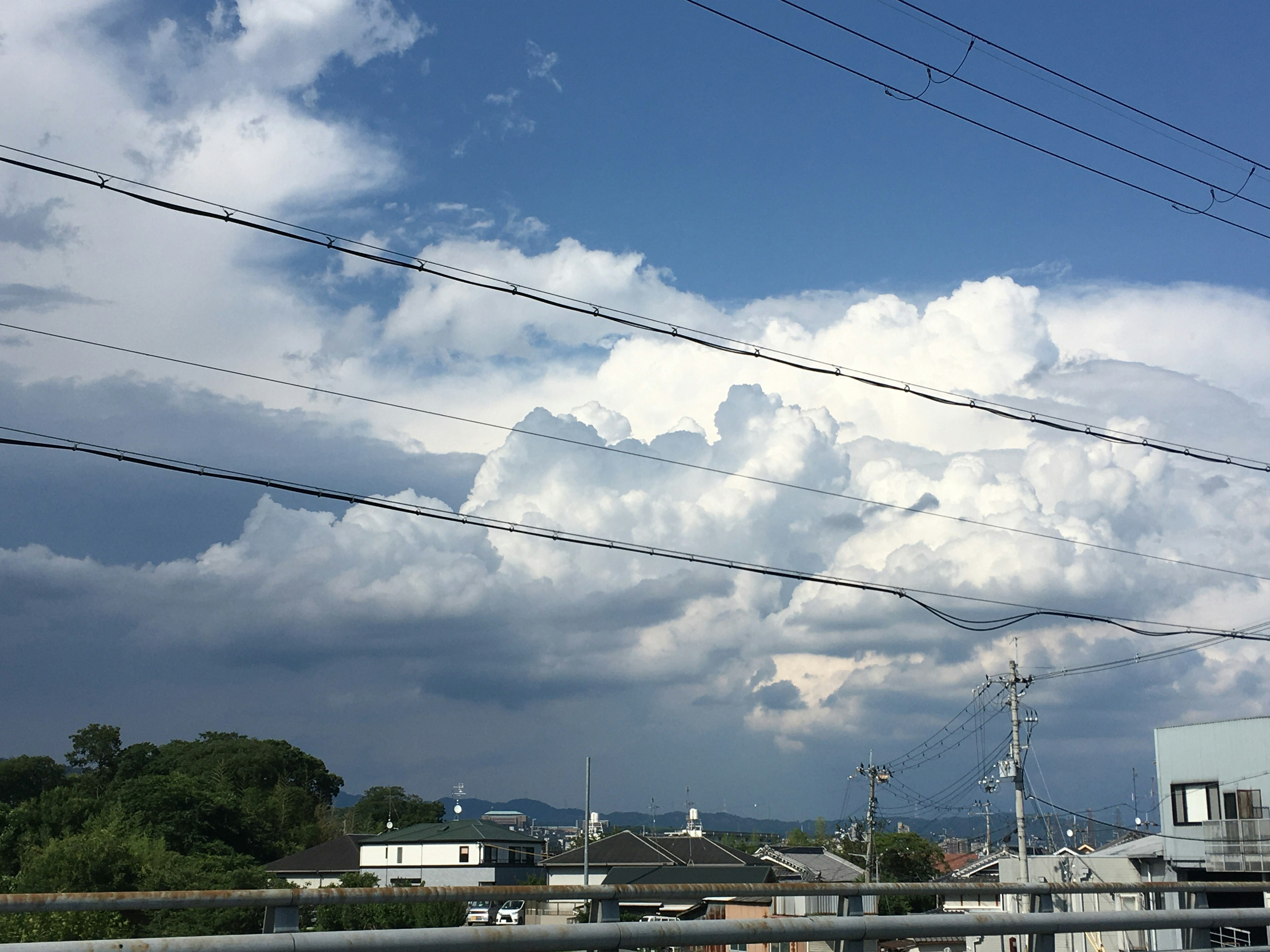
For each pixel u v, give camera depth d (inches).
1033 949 254.8
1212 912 277.3
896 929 233.3
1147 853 1555.1
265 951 182.5
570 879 2748.5
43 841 1883.6
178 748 3791.8
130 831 1609.3
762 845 3363.7
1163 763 1510.8
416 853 2783.0
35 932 580.4
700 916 961.5
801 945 323.9
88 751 3614.7
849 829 3385.8
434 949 194.2
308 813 3543.3
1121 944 892.0
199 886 1288.1
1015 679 1423.5
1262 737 1384.1
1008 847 2228.1
